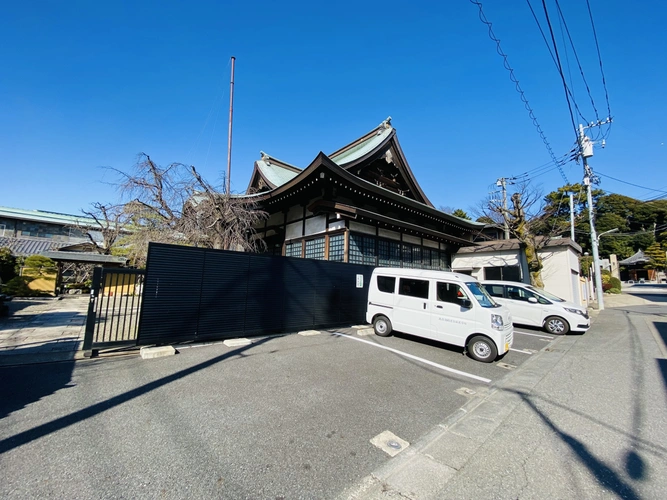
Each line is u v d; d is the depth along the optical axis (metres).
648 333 8.41
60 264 16.47
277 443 2.54
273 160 16.27
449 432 2.88
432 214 12.65
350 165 11.23
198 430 2.69
